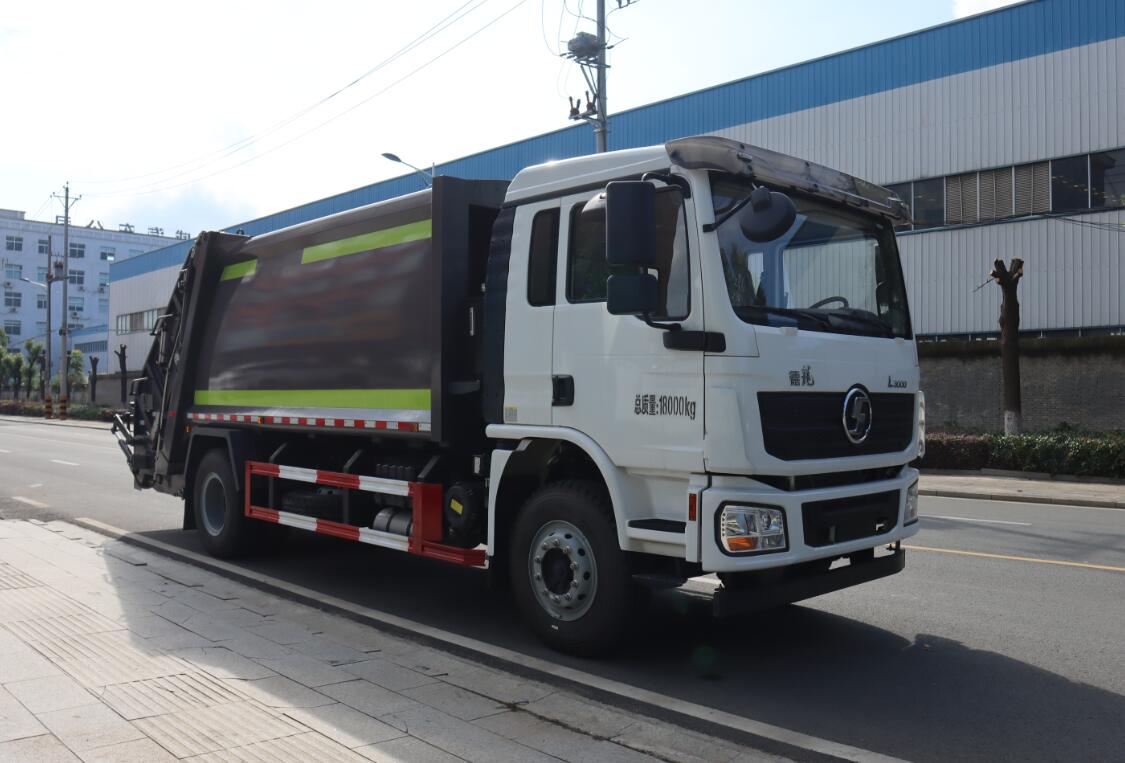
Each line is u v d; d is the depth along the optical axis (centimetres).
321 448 795
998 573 809
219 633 590
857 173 2525
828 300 553
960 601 700
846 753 409
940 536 1034
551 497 559
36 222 10588
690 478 490
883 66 2486
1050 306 2231
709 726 439
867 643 588
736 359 477
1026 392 2058
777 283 521
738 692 494
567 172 568
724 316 480
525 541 573
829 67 2580
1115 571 819
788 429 494
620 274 487
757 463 477
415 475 654
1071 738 430
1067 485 1611
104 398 5712
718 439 476
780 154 530
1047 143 2227
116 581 747
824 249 557
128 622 611
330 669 518
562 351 554
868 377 548
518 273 585
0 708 439
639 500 524
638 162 530
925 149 2414
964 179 2362
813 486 514
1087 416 1983
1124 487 1572
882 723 449
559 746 410
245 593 718
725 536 473
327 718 436
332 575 796
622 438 519
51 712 434
